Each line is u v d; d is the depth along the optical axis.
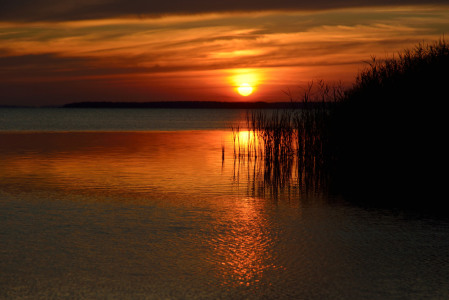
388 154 17.08
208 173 18.27
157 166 20.05
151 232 10.16
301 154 19.42
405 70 17.19
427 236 9.98
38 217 11.33
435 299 6.81
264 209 12.46
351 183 16.36
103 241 9.46
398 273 7.81
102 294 6.93
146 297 6.84
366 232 10.28
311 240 9.66
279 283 7.39
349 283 7.39
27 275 7.61
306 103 19.67
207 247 9.15
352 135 17.88
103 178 16.94
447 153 16.05
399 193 14.60
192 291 7.06
